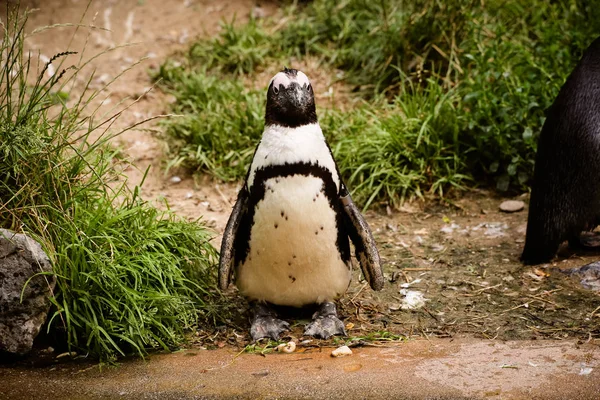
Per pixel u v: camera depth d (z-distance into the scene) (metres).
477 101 14.03
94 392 7.93
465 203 13.47
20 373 8.42
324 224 8.70
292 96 8.41
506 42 15.20
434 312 9.81
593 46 11.08
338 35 17.89
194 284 9.52
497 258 11.41
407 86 15.91
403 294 10.38
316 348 8.85
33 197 9.19
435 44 15.73
